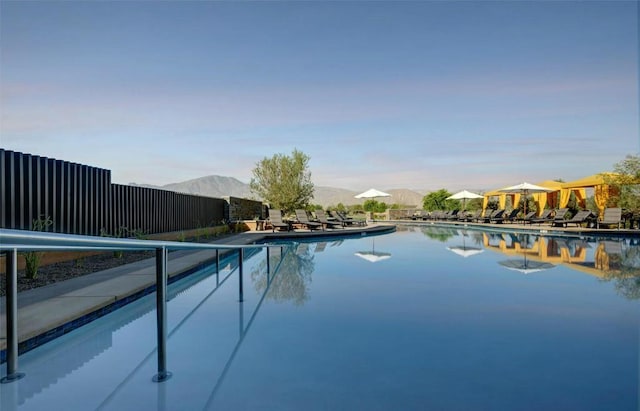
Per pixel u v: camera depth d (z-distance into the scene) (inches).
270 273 276.1
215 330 143.9
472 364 112.5
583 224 716.0
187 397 92.7
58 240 66.8
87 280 203.0
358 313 167.3
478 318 159.3
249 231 664.4
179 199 497.4
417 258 354.9
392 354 120.0
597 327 147.8
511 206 1056.2
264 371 107.3
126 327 149.9
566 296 199.6
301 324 151.1
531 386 98.9
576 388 97.8
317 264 320.8
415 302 186.5
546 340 133.3
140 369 109.3
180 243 111.5
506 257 357.4
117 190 361.4
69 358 118.7
